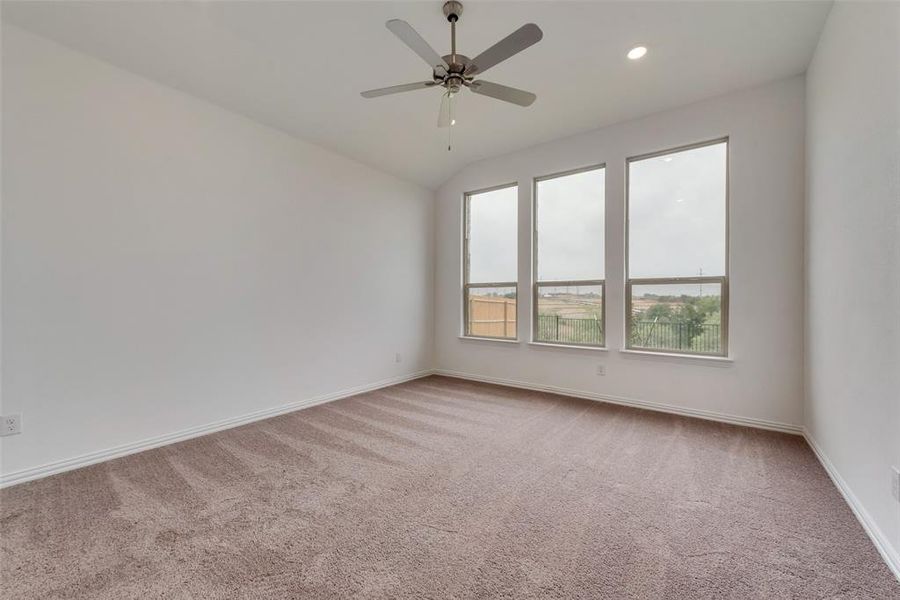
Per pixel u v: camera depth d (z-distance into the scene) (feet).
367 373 13.69
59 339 7.30
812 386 8.44
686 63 8.80
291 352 11.32
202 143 9.42
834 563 4.77
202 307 9.39
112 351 7.97
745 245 9.85
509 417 10.61
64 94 7.34
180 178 9.01
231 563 4.82
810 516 5.81
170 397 8.83
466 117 11.34
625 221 11.80
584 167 12.62
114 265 7.99
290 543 5.22
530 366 13.83
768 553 4.97
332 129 11.43
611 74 9.21
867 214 5.50
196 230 9.29
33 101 6.99
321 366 12.16
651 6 7.07
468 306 15.84
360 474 7.25
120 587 4.42
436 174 15.42
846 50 6.37
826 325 7.42
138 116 8.34
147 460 7.87
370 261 13.84
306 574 4.63
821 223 7.73
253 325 10.41
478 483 6.90
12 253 6.79
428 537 5.35
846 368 6.33
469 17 7.27
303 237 11.69
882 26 5.07
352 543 5.22
